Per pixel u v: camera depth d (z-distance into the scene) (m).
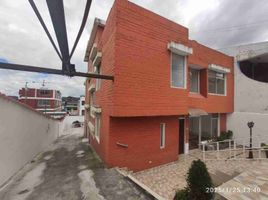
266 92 12.51
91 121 14.02
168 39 8.52
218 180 6.32
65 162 8.45
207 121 13.55
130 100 7.21
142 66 7.57
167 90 8.48
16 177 6.53
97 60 9.74
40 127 11.37
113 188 5.42
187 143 11.60
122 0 7.05
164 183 7.12
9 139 6.34
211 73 13.09
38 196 5.00
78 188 5.43
